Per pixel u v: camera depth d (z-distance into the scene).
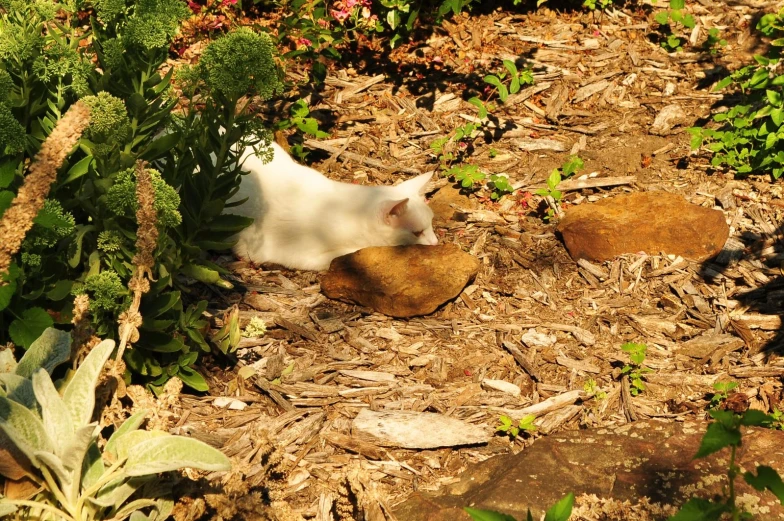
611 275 2.80
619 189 3.04
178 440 1.96
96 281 2.29
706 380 2.57
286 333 2.65
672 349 2.63
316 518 2.31
